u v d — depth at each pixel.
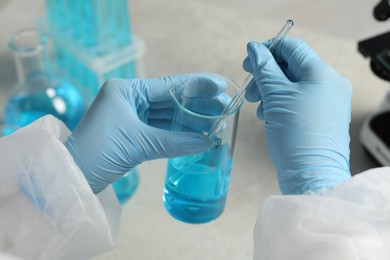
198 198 0.92
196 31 1.76
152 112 1.03
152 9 1.83
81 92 1.49
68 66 1.64
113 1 1.47
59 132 0.94
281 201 0.80
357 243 0.73
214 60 1.68
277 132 0.93
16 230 0.86
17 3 1.86
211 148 0.89
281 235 0.77
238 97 0.85
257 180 1.41
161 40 1.73
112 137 0.95
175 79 1.01
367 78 1.62
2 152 0.87
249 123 1.53
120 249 1.27
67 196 0.86
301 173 0.89
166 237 1.29
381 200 0.78
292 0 2.04
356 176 0.80
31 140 0.88
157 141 0.93
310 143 0.91
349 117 0.96
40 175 0.86
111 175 0.97
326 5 2.02
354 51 1.69
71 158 0.87
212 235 1.30
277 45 1.00
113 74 1.56
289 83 0.95
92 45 1.52
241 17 1.80
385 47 1.33
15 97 1.39
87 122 0.96
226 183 0.95
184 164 0.91
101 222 0.88
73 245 0.89
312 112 0.92
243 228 1.31
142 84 1.00
